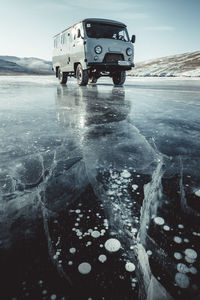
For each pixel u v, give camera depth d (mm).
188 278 595
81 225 787
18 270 611
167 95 4500
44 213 850
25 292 552
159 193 994
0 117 2428
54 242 707
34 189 1016
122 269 615
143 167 1251
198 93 4875
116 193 991
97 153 1436
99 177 1132
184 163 1301
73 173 1168
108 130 1942
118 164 1280
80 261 638
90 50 5777
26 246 690
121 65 6086
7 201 921
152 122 2225
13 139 1683
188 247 696
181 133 1866
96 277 591
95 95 4508
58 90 5770
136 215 846
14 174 1145
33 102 3557
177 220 823
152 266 628
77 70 6898
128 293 552
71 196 965
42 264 628
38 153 1421
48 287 563
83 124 2137
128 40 6578
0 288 563
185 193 997
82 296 544
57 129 1963
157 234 750
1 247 687
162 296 549
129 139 1712
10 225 782
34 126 2061
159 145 1588
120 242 712
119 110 2844
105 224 794
